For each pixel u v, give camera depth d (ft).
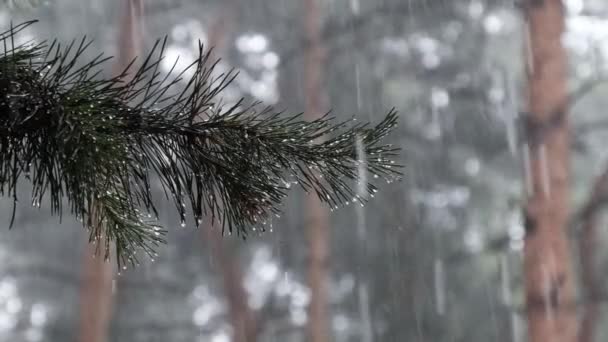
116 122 4.83
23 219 64.90
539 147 37.99
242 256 64.59
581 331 46.78
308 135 5.52
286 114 55.62
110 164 4.65
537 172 37.91
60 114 4.66
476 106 61.98
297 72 57.47
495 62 61.72
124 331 61.62
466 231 62.13
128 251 5.05
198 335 66.13
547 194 37.83
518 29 61.67
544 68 38.29
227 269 59.16
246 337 58.65
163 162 5.19
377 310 61.31
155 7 56.18
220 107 5.40
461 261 61.82
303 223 54.85
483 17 63.05
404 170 61.72
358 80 59.41
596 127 51.06
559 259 37.06
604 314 47.01
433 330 60.49
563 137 38.11
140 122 5.11
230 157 5.28
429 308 60.75
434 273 61.26
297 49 55.42
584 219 40.96
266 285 65.51
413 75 62.39
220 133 5.28
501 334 59.06
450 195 63.46
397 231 61.46
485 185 62.49
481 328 59.93
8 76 4.78
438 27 61.82
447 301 60.75
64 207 63.52
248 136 5.33
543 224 37.68
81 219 4.86
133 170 5.08
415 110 62.64
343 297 63.72
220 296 63.62
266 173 5.39
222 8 58.08
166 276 62.39
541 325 36.86
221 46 57.21
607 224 45.39
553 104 38.24
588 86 46.60
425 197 62.90
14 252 66.18
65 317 69.00
